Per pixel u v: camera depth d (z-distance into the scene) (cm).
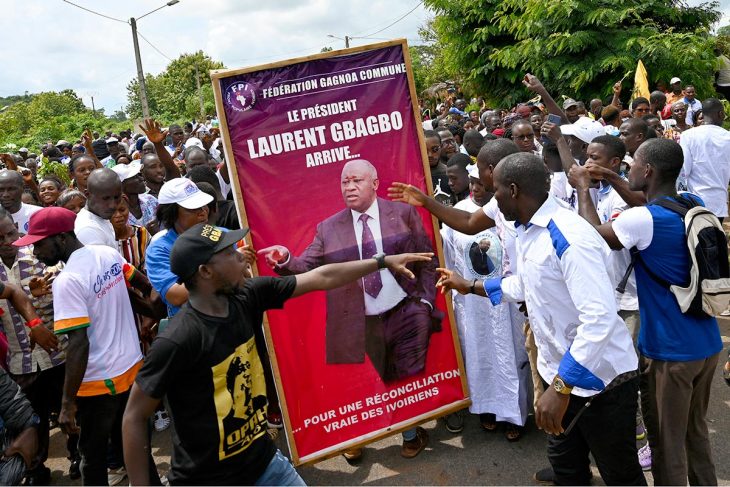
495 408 396
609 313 237
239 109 337
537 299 267
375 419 372
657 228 280
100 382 318
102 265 322
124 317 332
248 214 343
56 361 392
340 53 349
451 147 655
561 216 253
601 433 261
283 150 345
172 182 321
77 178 614
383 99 360
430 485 361
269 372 427
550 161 455
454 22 1619
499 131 853
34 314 351
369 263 284
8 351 389
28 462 228
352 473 381
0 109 4466
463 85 1739
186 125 1772
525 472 366
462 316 400
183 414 224
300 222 351
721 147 512
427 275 378
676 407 288
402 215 368
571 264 242
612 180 333
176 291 309
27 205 521
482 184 377
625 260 355
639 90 946
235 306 235
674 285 280
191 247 218
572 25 1413
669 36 1345
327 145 352
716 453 366
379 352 371
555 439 288
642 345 297
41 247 322
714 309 273
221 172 607
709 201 524
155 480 304
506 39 1603
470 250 392
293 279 264
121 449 384
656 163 288
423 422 381
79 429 329
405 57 361
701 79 1376
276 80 341
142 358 342
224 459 231
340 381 366
